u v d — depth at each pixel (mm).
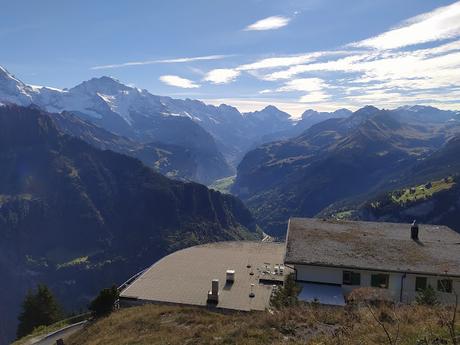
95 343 23734
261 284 39906
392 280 33312
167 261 46812
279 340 16531
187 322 23703
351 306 22500
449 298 32188
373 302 27750
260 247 54219
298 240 38969
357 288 31609
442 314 15641
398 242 38406
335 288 34031
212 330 19984
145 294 37219
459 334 12930
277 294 32062
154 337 21000
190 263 46125
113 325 27234
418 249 36562
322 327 17984
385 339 13883
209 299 35531
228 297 36625
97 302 35344
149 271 43344
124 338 22422
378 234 40656
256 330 18125
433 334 13367
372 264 33875
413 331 14242
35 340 42062
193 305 34969
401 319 16625
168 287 38875
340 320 18469
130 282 46062
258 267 44656
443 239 39062
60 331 44844
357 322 17469
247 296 36938
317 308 21609
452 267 32969
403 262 34094
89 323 33719
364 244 37812
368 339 14133
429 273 32281
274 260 47625
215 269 44094
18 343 42469
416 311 18391
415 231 39156
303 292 33125
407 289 33062
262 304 35031
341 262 34281
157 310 28047
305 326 18188
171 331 22078
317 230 42125
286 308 21422
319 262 34375
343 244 37906
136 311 30062
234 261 47031
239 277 41719
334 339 14953
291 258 35125
